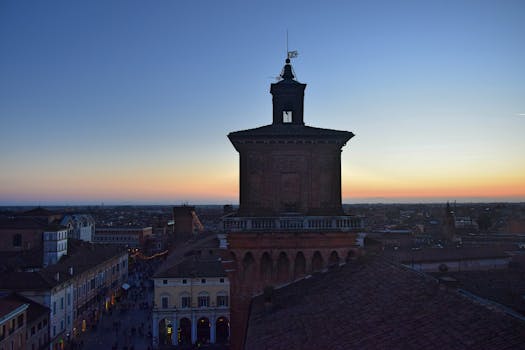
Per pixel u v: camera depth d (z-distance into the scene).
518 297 38.84
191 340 94.12
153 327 93.06
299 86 45.19
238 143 40.50
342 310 25.80
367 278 29.09
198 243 126.19
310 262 36.75
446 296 20.95
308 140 40.16
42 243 132.50
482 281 45.72
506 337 15.84
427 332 18.72
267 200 40.06
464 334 17.33
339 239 36.81
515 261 96.44
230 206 81.81
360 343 20.59
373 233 166.00
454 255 93.81
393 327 20.62
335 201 40.41
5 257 121.31
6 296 79.31
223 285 95.56
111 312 121.62
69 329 94.81
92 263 115.56
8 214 184.50
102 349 90.25
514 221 198.00
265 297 33.53
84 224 186.12
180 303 94.50
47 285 84.62
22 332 71.88
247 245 36.75
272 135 39.97
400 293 23.98
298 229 36.81
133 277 175.62
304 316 27.80
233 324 36.53
